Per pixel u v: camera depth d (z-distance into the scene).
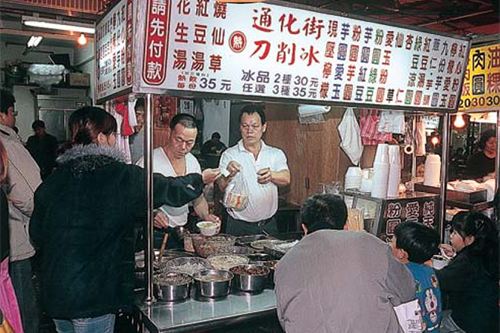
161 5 1.97
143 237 2.22
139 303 2.16
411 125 4.09
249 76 2.28
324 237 1.51
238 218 3.37
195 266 2.53
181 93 2.12
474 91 3.77
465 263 2.51
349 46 2.56
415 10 4.94
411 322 1.74
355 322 1.33
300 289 1.41
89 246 1.96
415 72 2.89
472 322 2.54
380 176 3.12
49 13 4.05
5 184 2.35
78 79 7.56
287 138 4.76
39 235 2.05
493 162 4.83
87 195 1.98
